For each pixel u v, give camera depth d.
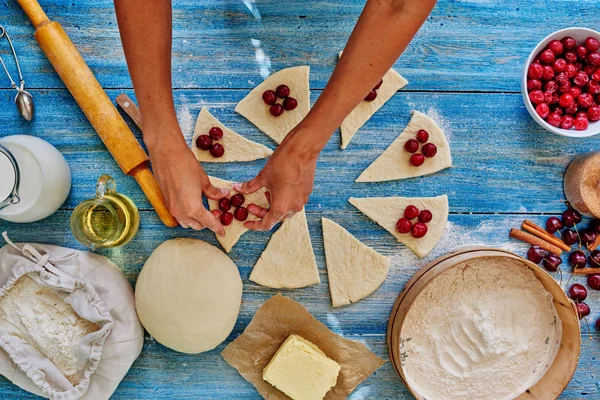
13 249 1.33
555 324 1.35
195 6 1.41
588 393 1.42
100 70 1.39
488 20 1.44
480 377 1.34
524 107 1.44
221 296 1.30
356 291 1.37
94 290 1.29
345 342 1.33
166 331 1.30
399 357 1.25
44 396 1.29
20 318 1.29
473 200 1.42
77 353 1.30
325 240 1.38
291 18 1.42
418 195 1.41
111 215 1.33
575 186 1.38
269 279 1.37
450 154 1.42
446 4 1.44
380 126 1.42
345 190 1.41
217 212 1.32
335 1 1.42
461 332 1.34
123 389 1.38
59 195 1.31
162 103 0.94
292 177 1.06
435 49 1.44
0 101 1.38
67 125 1.38
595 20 1.45
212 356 1.38
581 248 1.44
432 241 1.38
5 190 1.23
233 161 1.39
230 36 1.41
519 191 1.43
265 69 1.41
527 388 1.34
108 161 1.39
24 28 1.38
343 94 0.91
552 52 1.35
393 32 0.82
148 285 1.31
